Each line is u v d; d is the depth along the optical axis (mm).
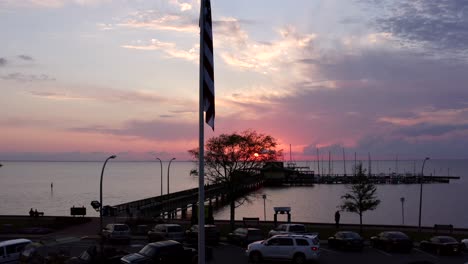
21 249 28812
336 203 114125
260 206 109438
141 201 75938
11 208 102688
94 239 41750
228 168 58000
